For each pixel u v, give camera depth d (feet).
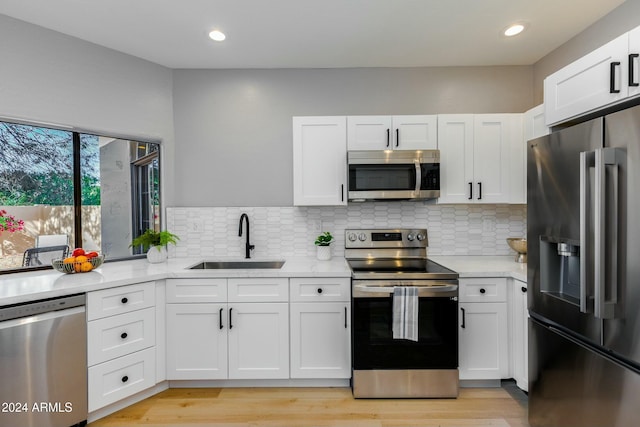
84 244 7.68
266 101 8.93
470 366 6.89
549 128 5.30
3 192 6.66
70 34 7.15
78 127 7.34
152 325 6.68
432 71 8.85
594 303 3.94
